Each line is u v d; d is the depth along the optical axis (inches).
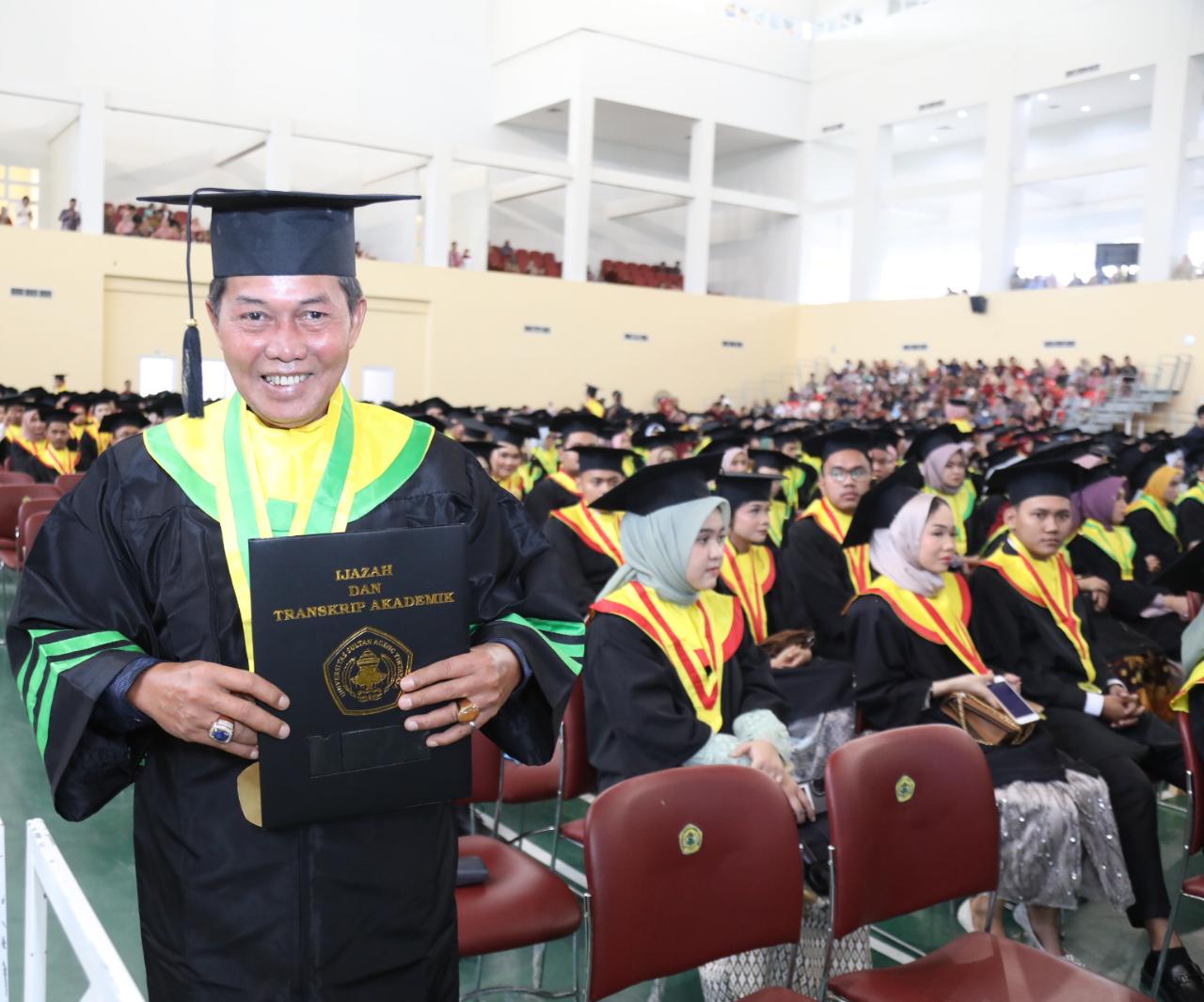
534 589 70.4
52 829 166.1
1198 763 127.5
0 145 784.3
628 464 312.8
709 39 948.0
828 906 122.0
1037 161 1034.1
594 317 914.7
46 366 704.4
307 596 57.4
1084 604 177.5
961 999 93.5
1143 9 783.1
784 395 1027.9
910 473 163.9
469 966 133.6
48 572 62.3
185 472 62.4
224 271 60.6
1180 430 755.4
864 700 150.4
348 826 61.4
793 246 1036.5
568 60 894.4
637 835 89.7
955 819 106.0
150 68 823.7
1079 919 150.9
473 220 956.0
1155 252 789.9
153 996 63.9
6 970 68.6
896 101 941.2
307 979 61.0
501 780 126.7
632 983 89.2
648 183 932.0
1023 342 851.4
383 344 834.2
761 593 191.9
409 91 936.3
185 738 56.9
